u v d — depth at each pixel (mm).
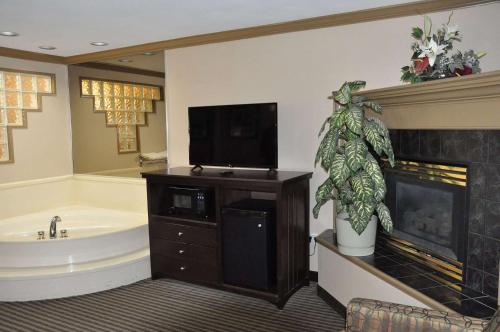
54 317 3119
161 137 4496
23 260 3576
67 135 5188
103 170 4996
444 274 2467
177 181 3535
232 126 3637
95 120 4953
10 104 4586
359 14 3248
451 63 2336
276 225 3207
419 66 2404
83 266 3568
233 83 3992
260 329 2879
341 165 2701
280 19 3436
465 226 2297
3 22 3408
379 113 2766
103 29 3672
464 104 2090
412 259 2746
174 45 4172
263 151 3518
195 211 3566
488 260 2168
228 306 3260
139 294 3514
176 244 3619
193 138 3855
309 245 3643
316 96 3584
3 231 4309
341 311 3043
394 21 3186
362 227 2641
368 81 3344
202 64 4148
